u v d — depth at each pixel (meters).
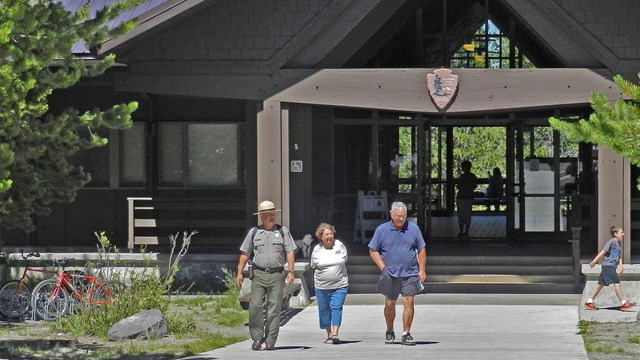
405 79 35.59
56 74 24.77
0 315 32.81
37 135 24.14
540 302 34.94
